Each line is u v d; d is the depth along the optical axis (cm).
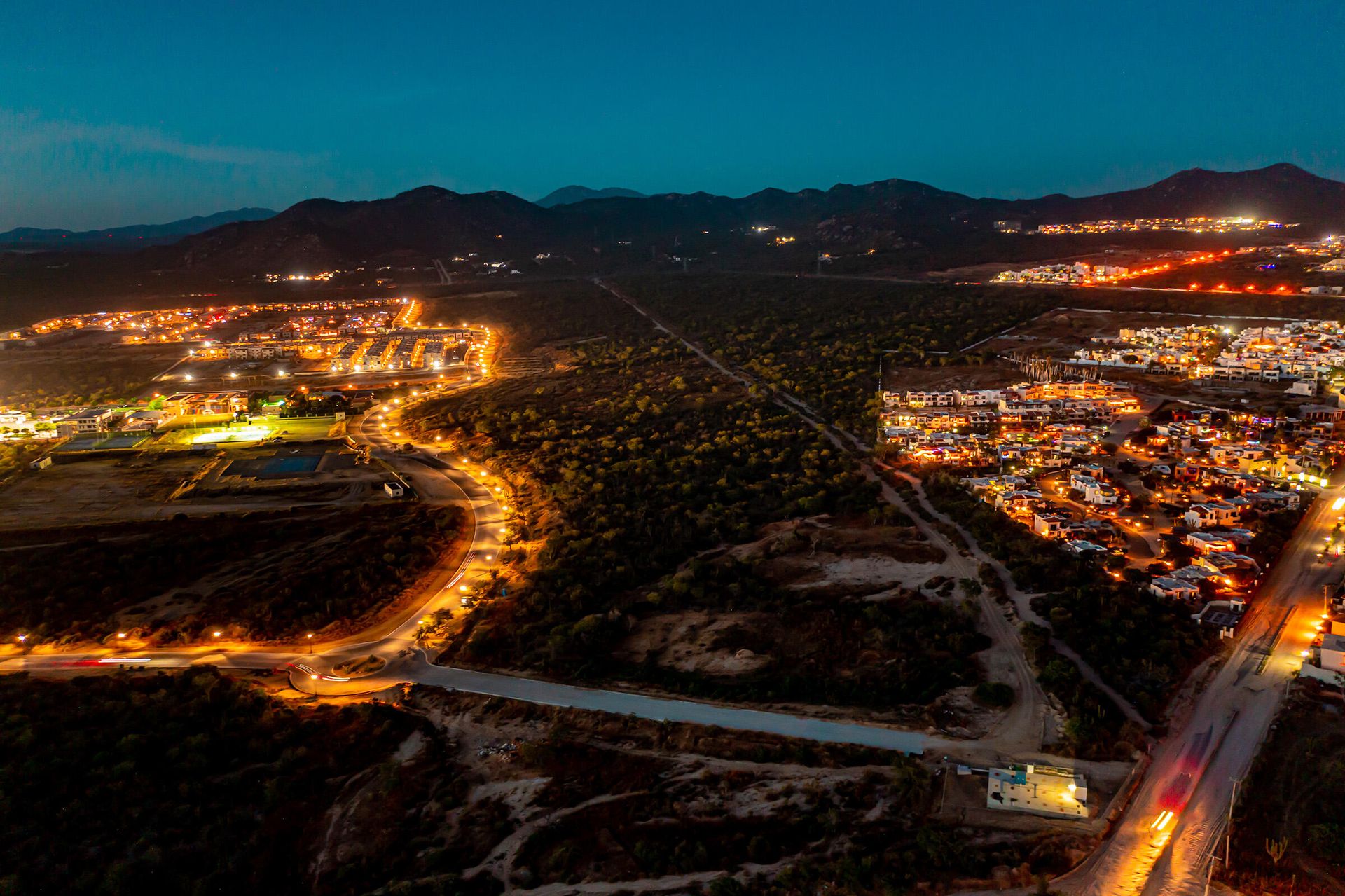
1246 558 13338
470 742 10538
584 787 9438
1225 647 11181
